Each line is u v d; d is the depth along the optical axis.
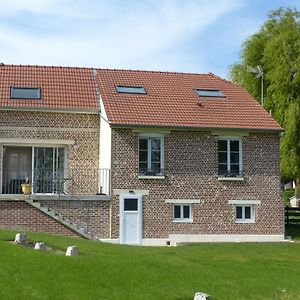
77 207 25.89
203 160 27.33
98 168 27.95
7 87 28.59
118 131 26.42
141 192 26.53
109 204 26.19
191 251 22.28
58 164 28.00
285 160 35.50
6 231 21.27
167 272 15.05
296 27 38.00
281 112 36.19
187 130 27.12
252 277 15.83
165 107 28.16
